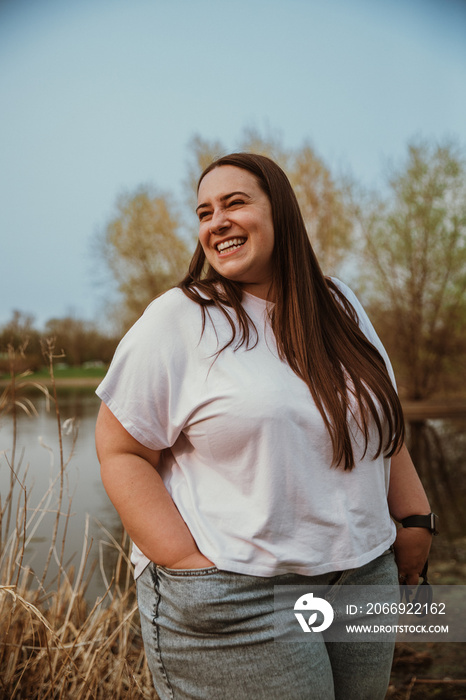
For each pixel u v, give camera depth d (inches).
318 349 50.6
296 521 46.2
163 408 48.1
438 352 592.4
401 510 57.9
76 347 1066.1
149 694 72.0
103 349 1067.3
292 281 53.0
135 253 714.2
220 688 44.9
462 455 280.1
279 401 46.0
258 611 44.6
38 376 767.1
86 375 1096.2
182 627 45.5
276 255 53.9
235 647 44.4
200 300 50.1
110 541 138.3
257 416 45.3
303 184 575.5
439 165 581.9
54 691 70.7
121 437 48.6
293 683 43.9
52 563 122.3
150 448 49.0
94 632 80.0
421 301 592.7
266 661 44.1
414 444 319.6
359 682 49.9
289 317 51.6
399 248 588.1
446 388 604.1
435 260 587.2
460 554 134.0
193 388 47.5
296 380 48.4
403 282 593.9
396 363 606.2
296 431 46.4
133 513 47.1
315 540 46.5
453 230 585.0
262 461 45.4
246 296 53.2
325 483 47.5
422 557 57.2
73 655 75.0
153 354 47.7
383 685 51.0
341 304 60.5
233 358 47.9
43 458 259.8
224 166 54.0
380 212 594.9
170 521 46.8
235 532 45.5
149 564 48.4
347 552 47.4
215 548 45.3
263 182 53.7
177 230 716.0
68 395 671.1
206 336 48.6
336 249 582.9
